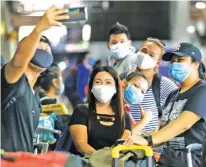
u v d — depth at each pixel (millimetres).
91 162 5141
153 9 36250
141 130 6590
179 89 6410
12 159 4605
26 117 5109
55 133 6715
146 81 6609
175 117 6117
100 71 6125
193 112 5969
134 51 8031
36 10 10555
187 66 6199
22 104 5070
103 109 6121
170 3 33938
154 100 6977
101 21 37031
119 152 5098
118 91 6129
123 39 7902
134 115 6895
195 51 6266
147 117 6555
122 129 6066
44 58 5215
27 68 5246
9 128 5051
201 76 6375
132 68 7695
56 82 7457
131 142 5297
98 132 6020
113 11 36719
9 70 4949
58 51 28656
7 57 18234
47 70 7438
